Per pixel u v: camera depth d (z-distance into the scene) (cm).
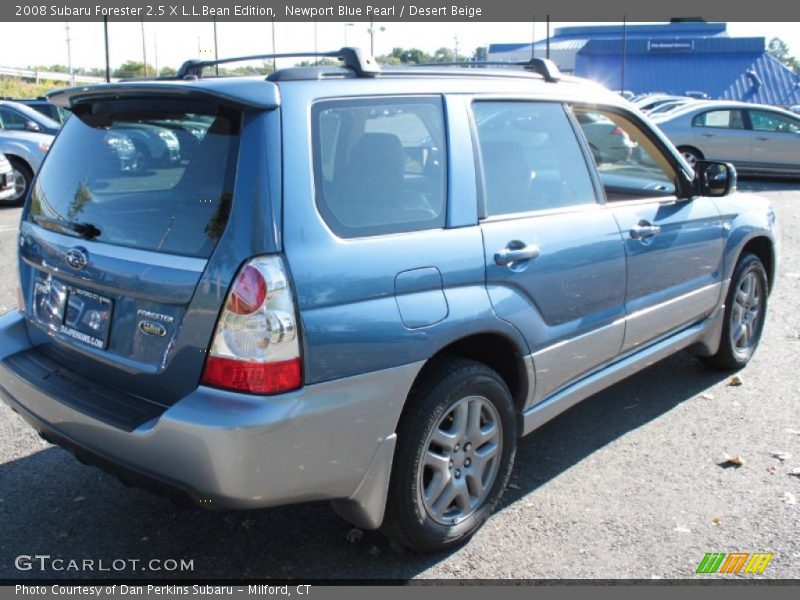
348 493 288
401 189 304
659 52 5706
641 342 432
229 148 273
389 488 304
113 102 316
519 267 336
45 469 396
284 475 266
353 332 275
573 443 434
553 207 368
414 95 319
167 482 270
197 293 266
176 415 261
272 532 346
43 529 345
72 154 334
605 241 384
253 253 260
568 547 334
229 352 260
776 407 479
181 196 281
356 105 298
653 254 420
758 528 347
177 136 289
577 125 394
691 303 464
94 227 306
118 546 334
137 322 286
